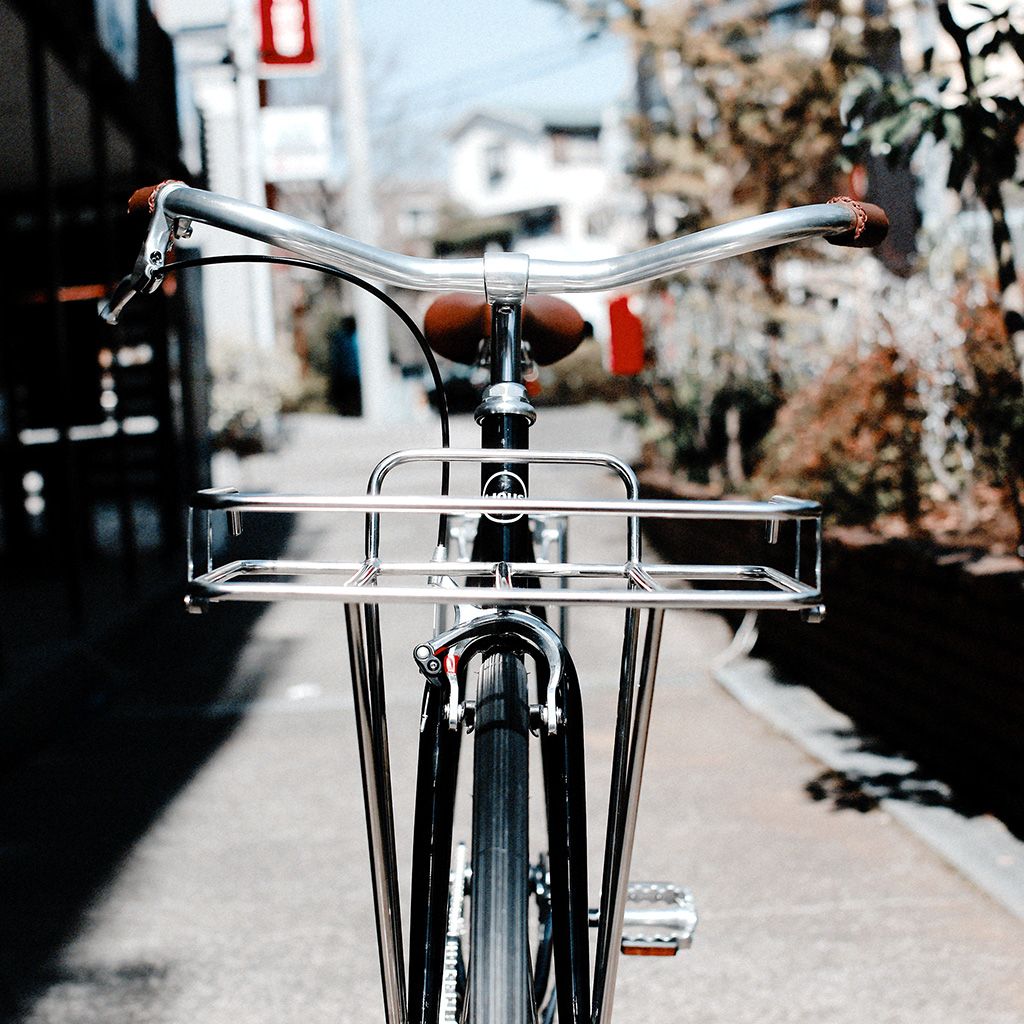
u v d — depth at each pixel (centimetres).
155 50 997
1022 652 366
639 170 1008
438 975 153
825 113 730
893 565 466
